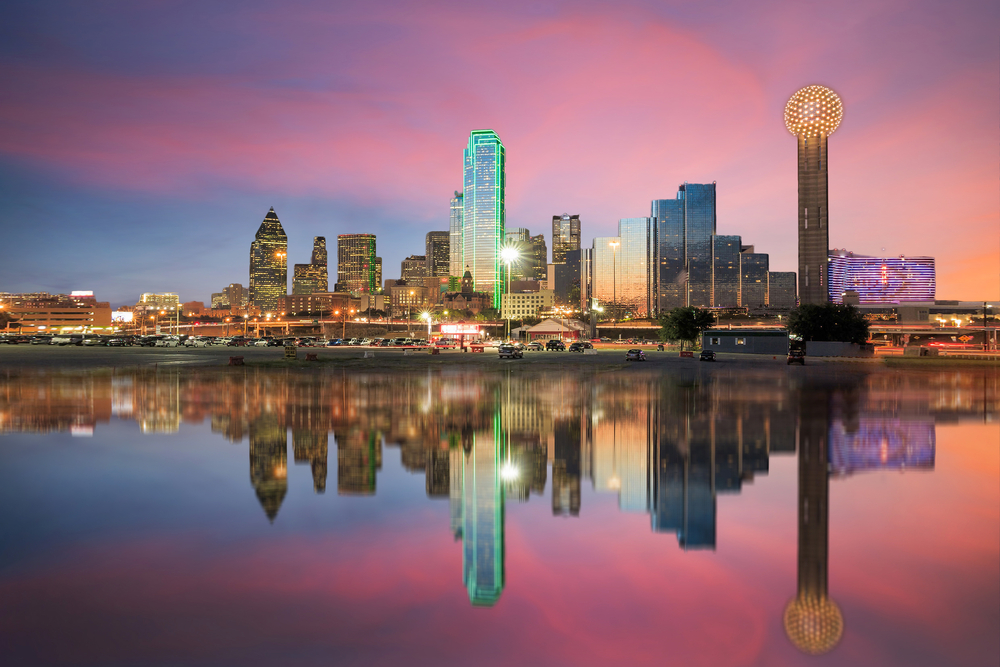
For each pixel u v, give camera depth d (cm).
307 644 575
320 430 1833
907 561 773
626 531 902
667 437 1719
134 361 6069
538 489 1150
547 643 573
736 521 947
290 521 951
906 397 2828
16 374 4172
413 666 534
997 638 576
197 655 555
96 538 870
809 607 645
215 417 2105
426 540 864
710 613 634
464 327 15488
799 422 2016
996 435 1764
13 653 558
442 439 1684
